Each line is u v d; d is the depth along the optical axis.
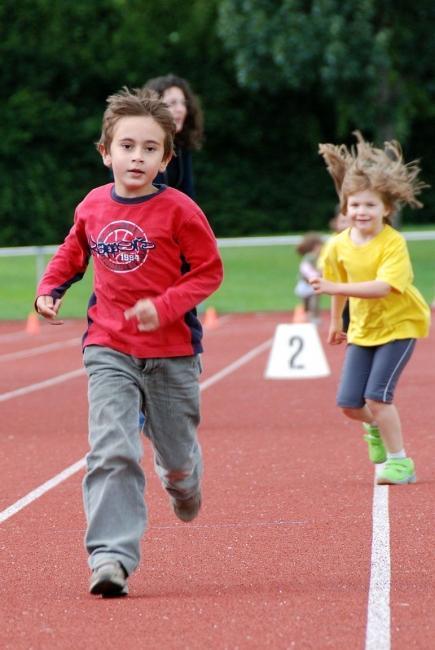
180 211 9.90
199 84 83.00
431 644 8.28
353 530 12.14
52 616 9.17
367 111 67.56
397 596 9.59
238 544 11.66
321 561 10.88
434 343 34.66
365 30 64.62
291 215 84.69
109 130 9.95
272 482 15.03
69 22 80.19
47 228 77.88
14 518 13.22
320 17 64.81
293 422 20.27
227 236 83.75
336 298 14.72
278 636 8.52
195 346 10.06
